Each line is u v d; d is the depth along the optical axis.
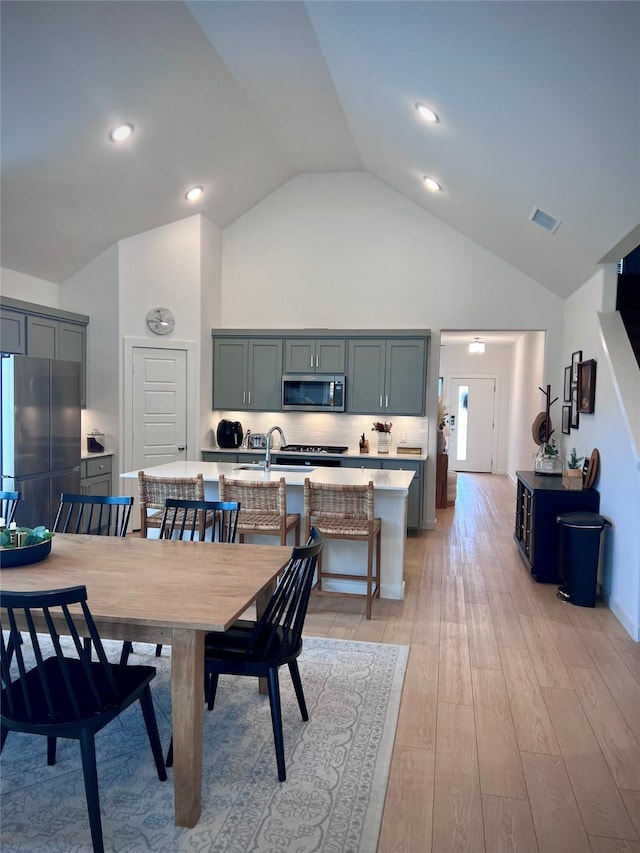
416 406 6.32
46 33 3.37
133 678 2.15
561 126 3.06
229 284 7.02
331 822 2.02
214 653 2.32
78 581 2.27
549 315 6.32
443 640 3.55
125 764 2.34
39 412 4.87
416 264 6.62
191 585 2.24
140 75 4.03
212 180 5.88
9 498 3.32
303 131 5.61
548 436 6.11
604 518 4.23
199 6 3.67
